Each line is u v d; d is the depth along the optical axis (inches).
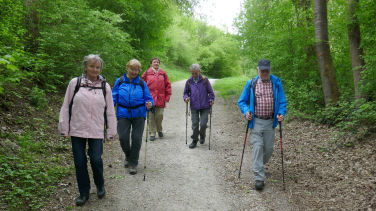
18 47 212.5
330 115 235.8
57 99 268.2
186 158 195.9
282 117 145.8
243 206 132.0
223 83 746.8
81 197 127.8
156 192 144.7
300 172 168.6
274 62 337.7
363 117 204.5
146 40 595.2
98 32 321.4
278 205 132.5
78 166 122.7
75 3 306.7
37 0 289.7
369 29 228.1
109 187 147.4
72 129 119.9
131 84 164.1
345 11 263.0
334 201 132.9
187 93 222.2
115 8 471.2
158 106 236.7
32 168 147.6
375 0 217.0
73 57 301.3
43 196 129.2
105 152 200.8
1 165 137.3
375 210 120.6
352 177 153.3
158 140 238.8
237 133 264.4
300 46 316.8
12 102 210.8
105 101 128.0
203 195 142.8
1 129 171.6
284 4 318.3
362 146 187.8
